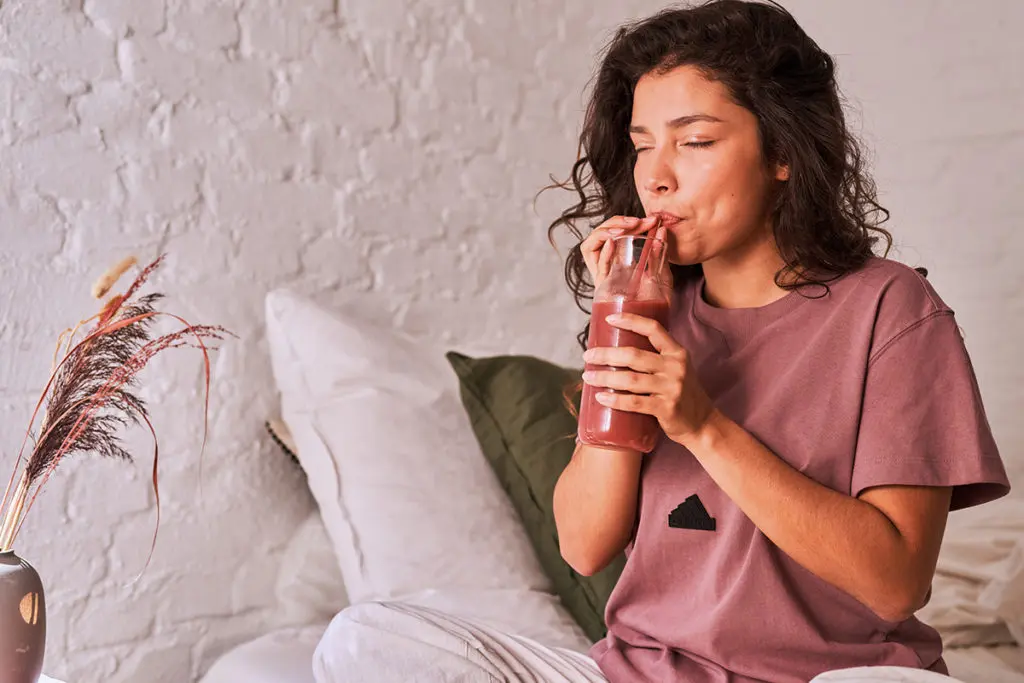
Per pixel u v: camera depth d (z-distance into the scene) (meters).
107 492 2.05
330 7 2.34
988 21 2.57
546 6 2.70
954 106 2.62
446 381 2.27
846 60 2.79
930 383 1.29
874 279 1.34
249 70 2.22
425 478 2.08
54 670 1.98
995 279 2.57
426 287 2.51
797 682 1.29
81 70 2.00
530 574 2.04
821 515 1.22
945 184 2.64
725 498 1.37
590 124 1.56
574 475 1.50
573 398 2.20
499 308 2.63
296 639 1.96
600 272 1.31
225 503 2.20
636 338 1.22
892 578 1.23
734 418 1.37
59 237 1.98
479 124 2.59
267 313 2.22
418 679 1.31
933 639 1.38
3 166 1.91
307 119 2.31
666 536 1.39
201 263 2.17
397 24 2.44
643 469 1.44
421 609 1.42
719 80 1.30
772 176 1.36
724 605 1.31
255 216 2.24
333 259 2.36
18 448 1.92
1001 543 2.09
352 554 2.05
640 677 1.36
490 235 2.61
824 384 1.33
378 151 2.42
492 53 2.60
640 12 2.87
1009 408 2.55
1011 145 2.55
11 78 1.92
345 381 2.17
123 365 1.48
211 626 2.18
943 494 1.28
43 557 1.97
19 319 1.93
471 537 2.04
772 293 1.42
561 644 1.89
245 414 2.23
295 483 2.30
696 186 1.31
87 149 2.01
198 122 2.16
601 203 1.61
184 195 2.14
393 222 2.45
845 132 1.42
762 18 1.35
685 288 1.51
